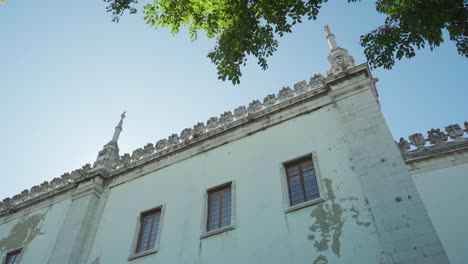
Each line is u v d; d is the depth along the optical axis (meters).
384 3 12.35
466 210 14.02
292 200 14.42
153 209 17.64
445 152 16.03
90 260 17.20
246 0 12.28
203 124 20.19
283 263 12.60
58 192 21.88
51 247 18.83
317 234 12.76
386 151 13.48
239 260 13.41
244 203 15.07
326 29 20.12
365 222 12.25
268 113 17.81
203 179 17.30
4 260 19.97
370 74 16.36
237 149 17.55
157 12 13.30
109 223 18.48
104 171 21.03
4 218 22.80
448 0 11.31
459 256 12.90
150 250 15.74
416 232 11.16
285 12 12.13
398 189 12.31
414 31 11.70
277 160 15.82
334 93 16.52
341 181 13.66
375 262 11.29
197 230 15.38
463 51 11.69
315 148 15.29
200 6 12.94
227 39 12.45
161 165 19.58
